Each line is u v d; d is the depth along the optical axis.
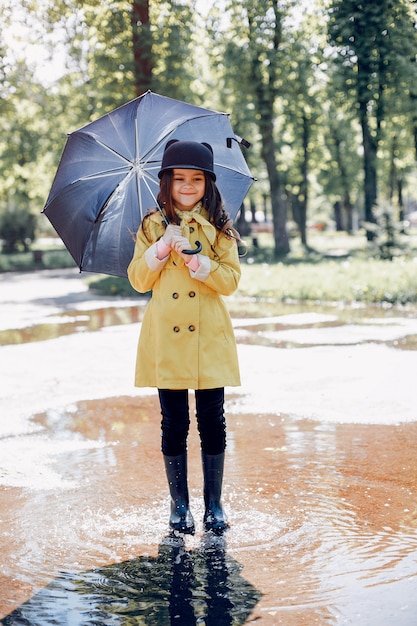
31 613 2.79
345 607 2.76
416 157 32.59
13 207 42.78
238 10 27.02
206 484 3.75
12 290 20.59
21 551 3.40
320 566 3.14
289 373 7.57
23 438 5.40
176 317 3.64
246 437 5.29
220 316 3.73
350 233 59.25
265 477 4.40
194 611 2.77
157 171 4.00
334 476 4.38
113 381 7.45
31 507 3.99
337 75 24.72
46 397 6.79
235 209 4.04
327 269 20.52
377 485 4.20
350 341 9.64
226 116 4.06
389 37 22.84
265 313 13.45
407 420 5.61
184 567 3.18
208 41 27.83
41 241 63.41
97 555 3.34
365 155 27.31
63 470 4.64
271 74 29.27
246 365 8.09
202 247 3.70
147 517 3.81
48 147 37.59
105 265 4.07
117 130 3.95
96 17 23.19
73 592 2.96
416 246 33.44
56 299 17.36
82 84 29.30
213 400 3.75
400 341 9.52
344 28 23.11
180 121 3.96
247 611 2.75
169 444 3.75
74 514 3.88
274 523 3.67
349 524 3.62
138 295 17.94
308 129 41.00
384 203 23.97
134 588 2.99
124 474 4.54
